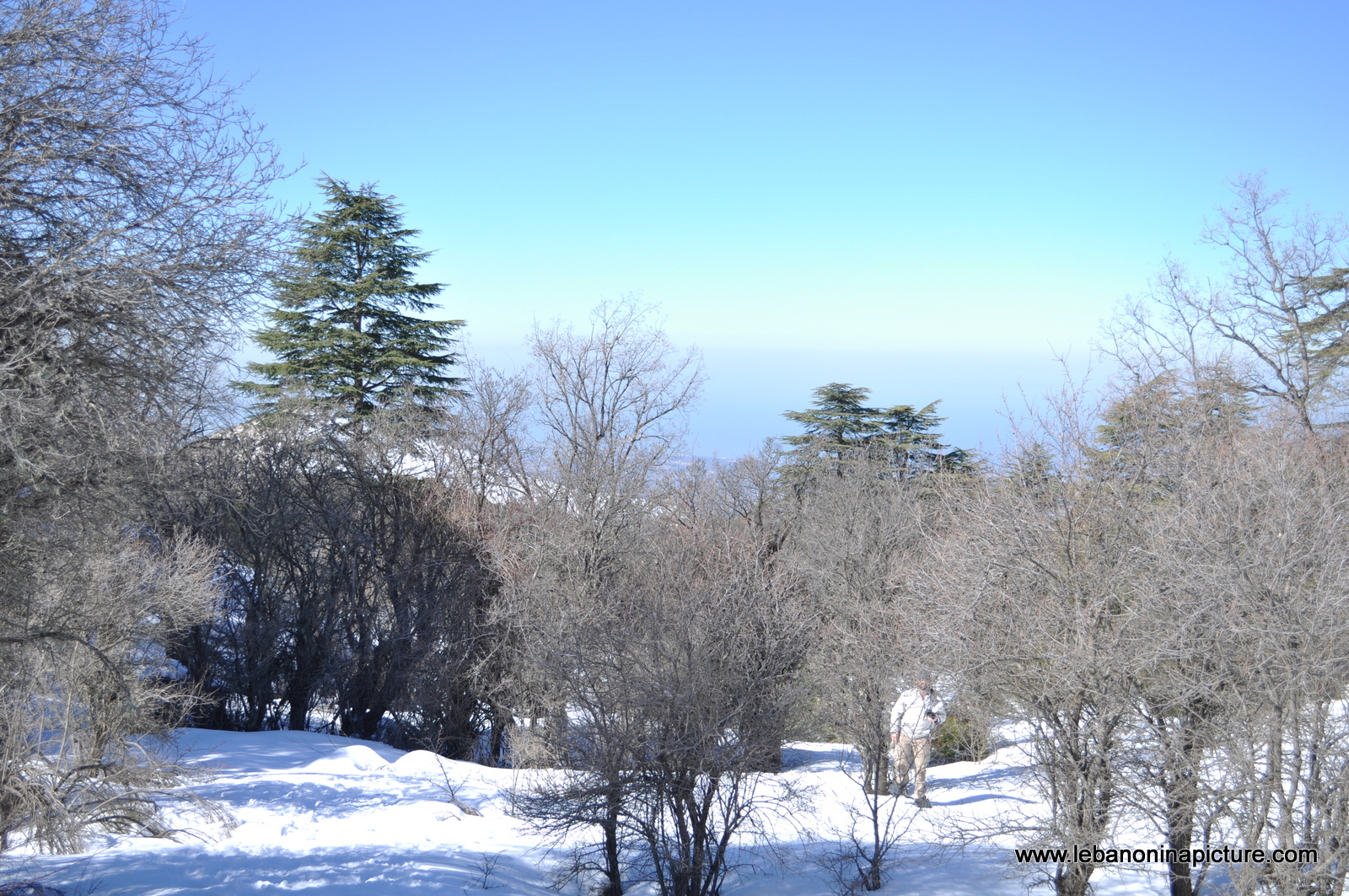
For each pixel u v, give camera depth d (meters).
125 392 5.82
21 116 5.46
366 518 20.11
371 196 28.95
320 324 27.25
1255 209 20.78
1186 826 6.59
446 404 23.20
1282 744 6.23
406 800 12.50
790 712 8.52
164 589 11.40
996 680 7.30
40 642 6.35
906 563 10.95
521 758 12.52
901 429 34.16
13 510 5.53
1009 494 7.70
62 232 5.61
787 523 18.62
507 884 8.51
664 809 8.09
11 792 8.97
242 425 19.86
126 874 8.23
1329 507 6.53
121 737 10.49
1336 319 20.41
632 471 18.28
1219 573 6.28
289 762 15.24
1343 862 5.89
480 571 17.95
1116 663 6.68
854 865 8.66
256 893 7.77
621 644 7.89
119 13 5.84
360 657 19.77
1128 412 7.84
